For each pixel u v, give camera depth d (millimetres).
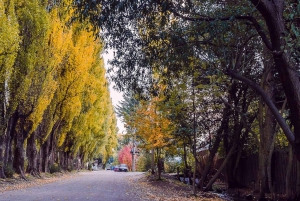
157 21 9930
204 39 10156
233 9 9820
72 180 24078
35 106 19547
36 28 17734
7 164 19453
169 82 12250
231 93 16484
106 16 8602
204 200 13727
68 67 24781
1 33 13773
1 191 14594
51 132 27531
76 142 35938
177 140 19062
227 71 9219
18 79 17484
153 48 10648
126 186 18828
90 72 30578
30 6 17391
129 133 27078
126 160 60062
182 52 10289
